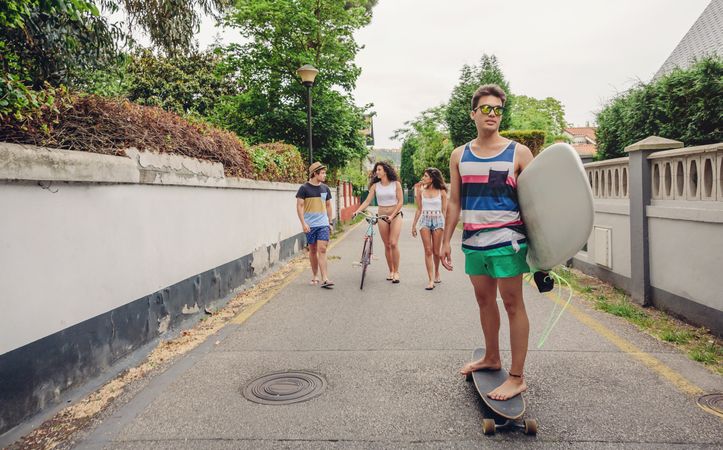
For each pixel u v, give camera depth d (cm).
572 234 278
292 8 1606
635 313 521
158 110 519
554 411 309
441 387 352
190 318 538
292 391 349
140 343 433
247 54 1728
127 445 276
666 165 521
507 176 302
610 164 664
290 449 270
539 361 397
